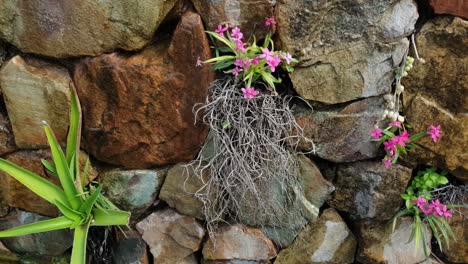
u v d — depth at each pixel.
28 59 1.49
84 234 1.50
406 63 1.47
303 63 1.47
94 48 1.46
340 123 1.53
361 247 1.65
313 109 1.53
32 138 1.55
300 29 1.45
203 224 1.64
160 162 1.56
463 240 1.66
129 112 1.50
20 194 1.61
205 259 1.67
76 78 1.49
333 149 1.56
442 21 1.46
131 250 1.66
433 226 1.59
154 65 1.45
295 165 1.56
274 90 1.48
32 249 1.70
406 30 1.44
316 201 1.61
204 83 1.46
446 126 1.52
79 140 1.47
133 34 1.44
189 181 1.57
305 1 1.42
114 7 1.41
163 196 1.61
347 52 1.46
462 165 1.55
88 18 1.42
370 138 1.54
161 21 1.44
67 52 1.47
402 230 1.64
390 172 1.57
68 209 1.49
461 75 1.47
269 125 1.49
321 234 1.64
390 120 1.52
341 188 1.61
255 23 1.45
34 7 1.42
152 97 1.48
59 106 1.51
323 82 1.49
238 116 1.48
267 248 1.64
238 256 1.65
